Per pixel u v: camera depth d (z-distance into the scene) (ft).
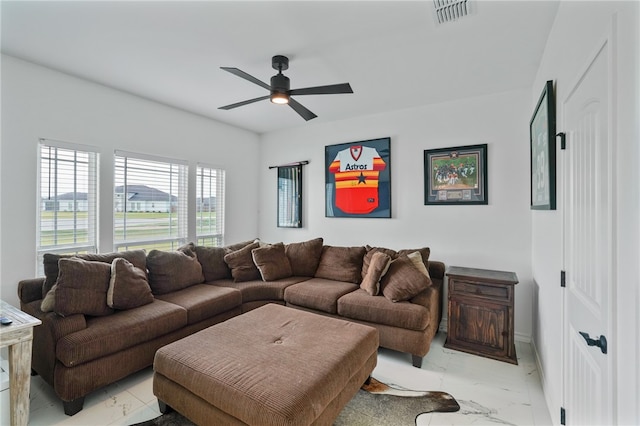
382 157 12.21
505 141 9.94
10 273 8.05
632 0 2.62
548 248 6.61
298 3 5.79
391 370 7.88
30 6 5.88
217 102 11.34
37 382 7.11
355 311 8.81
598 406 3.43
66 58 8.04
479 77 8.95
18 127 8.13
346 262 11.37
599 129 3.44
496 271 9.59
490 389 7.02
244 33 6.80
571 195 4.69
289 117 13.07
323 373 5.03
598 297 3.45
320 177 13.97
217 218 13.94
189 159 12.53
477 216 10.37
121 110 10.28
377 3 5.76
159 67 8.52
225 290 9.87
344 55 7.75
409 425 5.81
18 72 8.09
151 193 11.39
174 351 5.74
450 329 9.17
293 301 10.11
